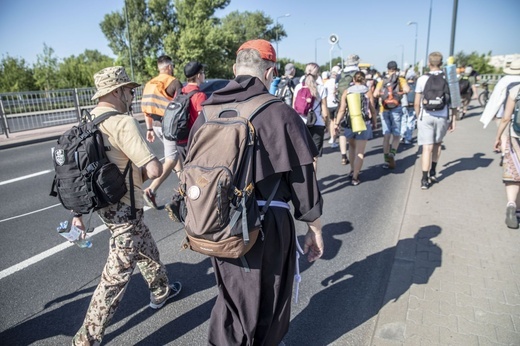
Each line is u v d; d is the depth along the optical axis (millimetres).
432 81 5082
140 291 3074
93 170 2092
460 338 2336
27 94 12984
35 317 2785
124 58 44281
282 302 1952
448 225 4043
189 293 3039
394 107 6570
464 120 12789
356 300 2904
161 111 4953
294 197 1816
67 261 3645
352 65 7195
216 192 1593
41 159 8828
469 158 7105
